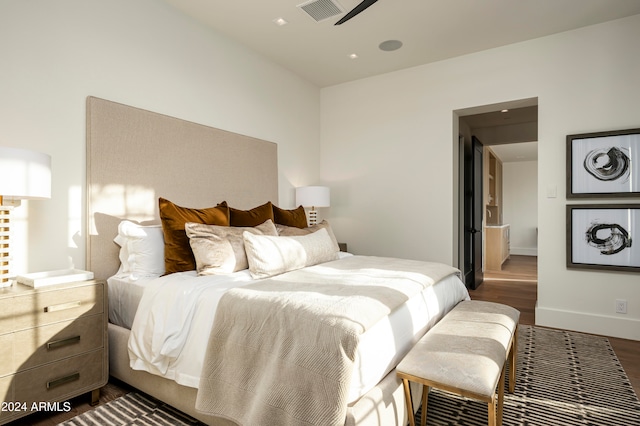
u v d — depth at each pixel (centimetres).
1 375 158
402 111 414
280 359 140
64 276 190
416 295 194
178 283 195
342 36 338
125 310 216
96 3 239
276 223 329
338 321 137
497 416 161
